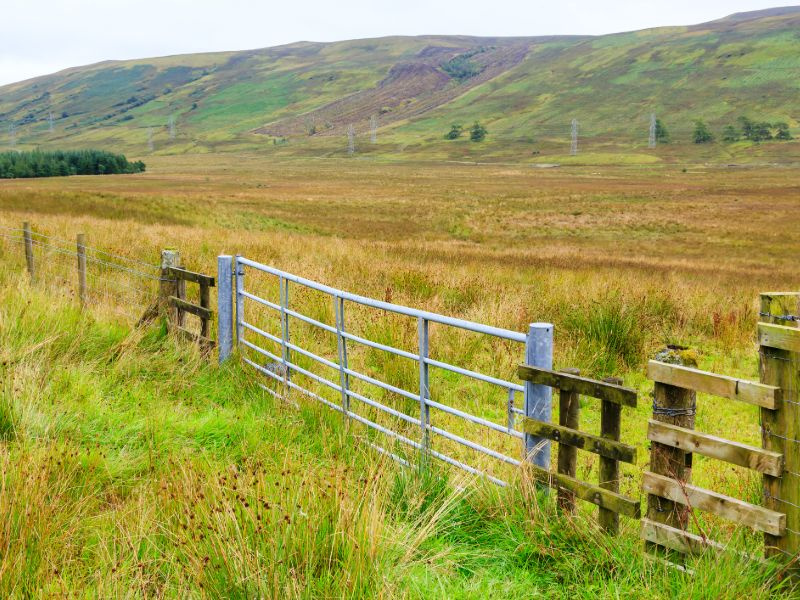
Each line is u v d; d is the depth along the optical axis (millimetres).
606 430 3768
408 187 102938
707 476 5367
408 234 47469
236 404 6473
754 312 11469
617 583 3420
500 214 61750
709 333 10664
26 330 7391
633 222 57688
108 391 6340
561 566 3648
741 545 3496
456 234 48906
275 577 3277
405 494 4309
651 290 12742
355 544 3377
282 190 93188
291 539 3504
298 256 17859
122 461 4859
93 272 12781
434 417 6273
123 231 20672
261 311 8750
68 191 51938
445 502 4004
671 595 3271
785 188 98250
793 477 3102
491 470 4645
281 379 6594
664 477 3498
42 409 5473
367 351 7859
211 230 26438
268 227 45844
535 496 3965
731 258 39031
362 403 6000
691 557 3400
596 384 3738
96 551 3648
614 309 9258
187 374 6965
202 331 7633
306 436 5496
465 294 11969
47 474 4066
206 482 4062
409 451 4965
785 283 23562
